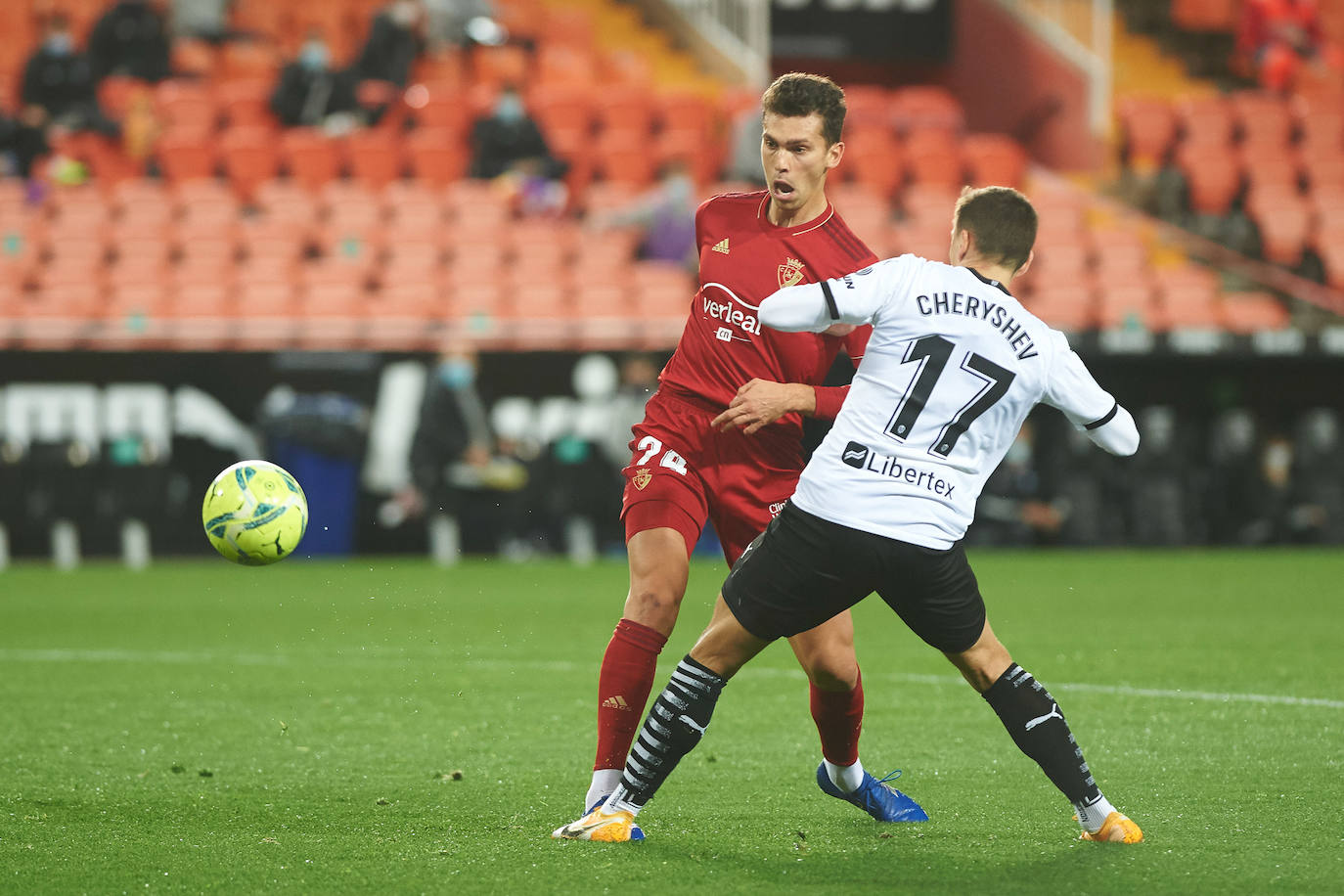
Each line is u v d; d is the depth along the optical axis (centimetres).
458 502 4712
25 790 1582
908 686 2347
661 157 6188
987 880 1198
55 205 5634
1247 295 6094
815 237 1484
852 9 7619
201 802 1526
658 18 7400
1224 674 2456
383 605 3588
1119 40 7794
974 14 7600
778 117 1427
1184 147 6812
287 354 4650
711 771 1700
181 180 6034
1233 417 5159
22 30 6725
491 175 5903
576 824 1360
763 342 1476
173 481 4650
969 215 1329
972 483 1287
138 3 6319
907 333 1271
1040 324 1297
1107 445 1322
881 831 1391
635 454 1506
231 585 4056
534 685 2386
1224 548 5206
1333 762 1727
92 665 2609
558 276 5366
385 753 1812
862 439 1269
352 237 5503
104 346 4600
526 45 6775
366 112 6181
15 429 4588
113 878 1216
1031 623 3195
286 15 6925
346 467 4666
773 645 2900
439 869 1244
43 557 4628
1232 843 1323
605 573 4319
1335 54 7494
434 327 4731
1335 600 3644
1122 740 1869
